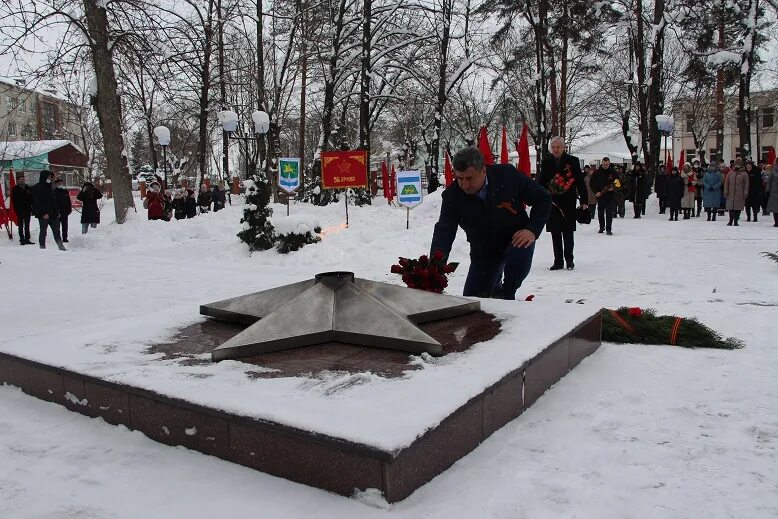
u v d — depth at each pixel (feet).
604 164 51.03
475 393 9.65
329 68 97.60
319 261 37.86
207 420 9.61
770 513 7.80
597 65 102.73
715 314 19.95
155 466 9.34
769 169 70.38
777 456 9.44
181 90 67.05
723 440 10.03
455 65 104.06
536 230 16.08
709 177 65.10
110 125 59.16
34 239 60.03
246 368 11.13
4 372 13.19
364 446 7.95
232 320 14.94
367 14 89.86
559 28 95.25
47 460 9.62
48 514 8.04
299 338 12.34
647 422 10.82
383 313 12.72
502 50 107.76
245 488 8.56
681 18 91.09
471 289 17.71
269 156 98.22
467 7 100.48
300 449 8.61
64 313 22.40
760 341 16.49
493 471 8.95
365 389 9.80
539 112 93.97
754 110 160.86
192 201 81.35
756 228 55.31
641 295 24.06
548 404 11.73
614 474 8.88
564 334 13.24
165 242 54.24
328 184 57.26
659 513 7.82
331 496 8.26
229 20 81.10
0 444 10.25
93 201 64.80
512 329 13.44
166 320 15.24
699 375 13.48
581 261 35.24
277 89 95.91
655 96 93.81
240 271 33.40
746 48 92.27
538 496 8.25
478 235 17.13
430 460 8.63
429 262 15.94
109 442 10.28
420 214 70.90
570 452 9.61
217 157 196.13
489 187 16.40
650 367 14.14
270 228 42.88
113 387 10.78
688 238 47.06
